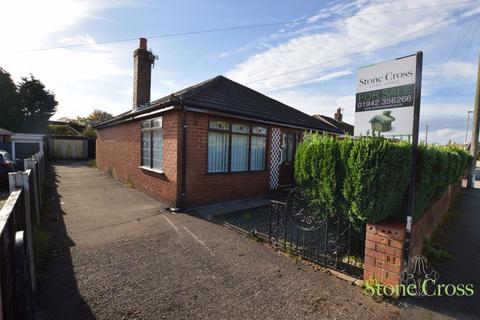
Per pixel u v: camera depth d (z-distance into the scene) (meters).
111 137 13.02
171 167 6.86
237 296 2.91
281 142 9.80
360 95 3.80
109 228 5.19
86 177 12.58
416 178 3.38
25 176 2.93
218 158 7.58
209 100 7.36
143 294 2.91
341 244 3.67
